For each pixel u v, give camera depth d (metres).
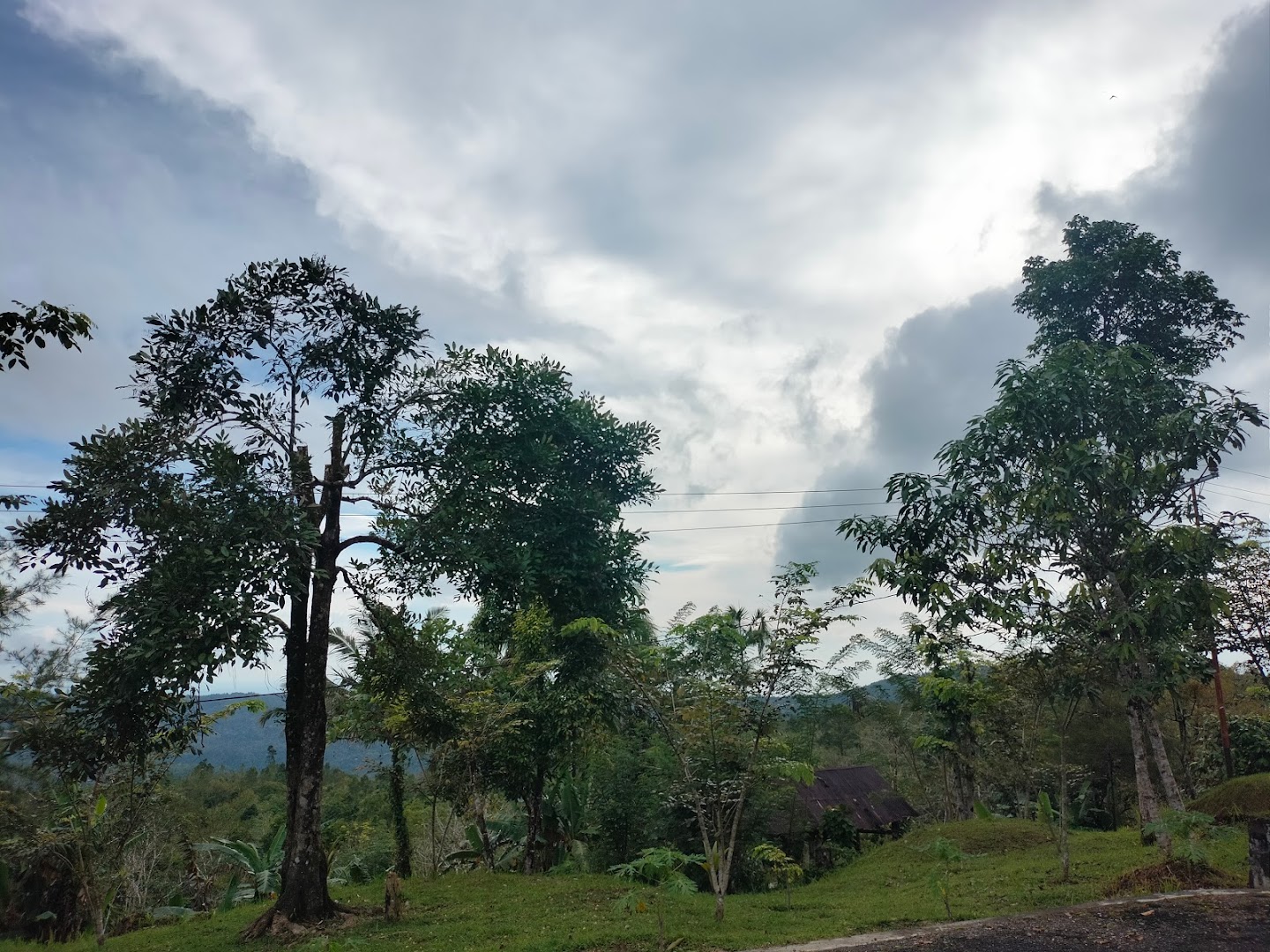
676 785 12.51
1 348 5.53
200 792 39.06
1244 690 24.67
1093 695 11.80
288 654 12.45
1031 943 8.08
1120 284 19.53
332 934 10.78
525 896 13.73
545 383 14.58
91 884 13.39
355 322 12.62
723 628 11.60
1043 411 12.50
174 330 11.70
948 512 12.82
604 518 14.92
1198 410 11.97
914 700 24.34
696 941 9.28
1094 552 12.11
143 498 10.92
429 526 12.85
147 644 9.74
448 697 17.05
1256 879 10.00
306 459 12.86
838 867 19.53
